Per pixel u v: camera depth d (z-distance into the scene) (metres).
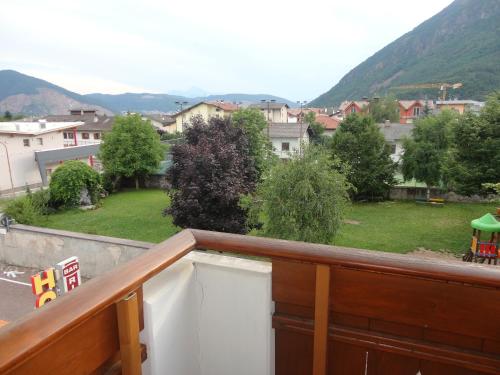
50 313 0.68
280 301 1.22
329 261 1.04
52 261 9.05
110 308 0.87
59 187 18.02
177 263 1.29
